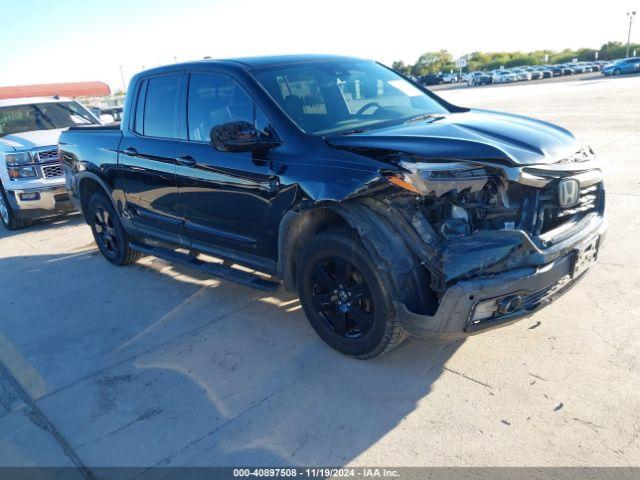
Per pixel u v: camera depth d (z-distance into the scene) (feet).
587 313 12.98
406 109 14.12
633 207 20.51
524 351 11.66
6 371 12.95
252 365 12.15
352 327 11.84
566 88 100.83
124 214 17.89
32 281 19.11
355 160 10.77
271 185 12.11
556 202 10.66
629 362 10.92
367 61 16.03
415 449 9.14
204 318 14.76
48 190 25.38
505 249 9.67
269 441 9.68
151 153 15.81
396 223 10.37
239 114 13.35
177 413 10.69
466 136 10.84
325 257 11.50
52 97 31.86
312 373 11.60
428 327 10.04
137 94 16.72
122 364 12.74
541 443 9.00
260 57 14.71
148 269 19.26
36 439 10.30
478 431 9.41
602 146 33.24
